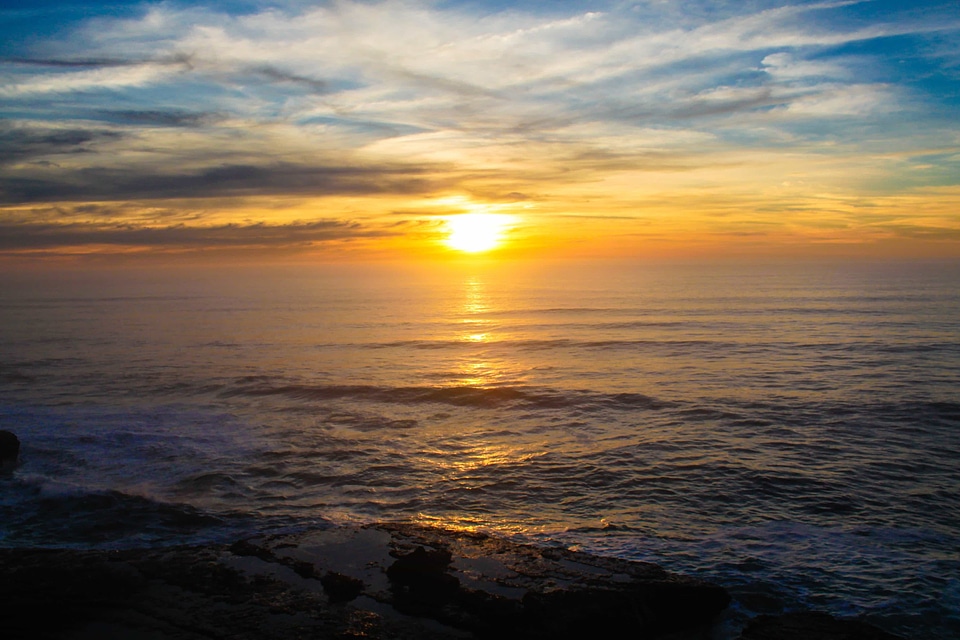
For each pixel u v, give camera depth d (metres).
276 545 10.67
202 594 9.03
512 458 17.36
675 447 17.98
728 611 9.05
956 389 24.72
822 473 15.39
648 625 8.38
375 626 8.08
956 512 12.84
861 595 9.41
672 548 11.26
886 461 16.22
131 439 19.59
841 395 24.00
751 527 12.23
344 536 11.04
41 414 23.66
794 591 9.56
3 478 15.60
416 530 11.26
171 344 46.47
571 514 13.19
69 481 15.43
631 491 14.50
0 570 9.92
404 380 30.16
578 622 8.02
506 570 9.42
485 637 7.82
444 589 8.84
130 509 13.45
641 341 42.38
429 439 19.59
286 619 8.28
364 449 18.44
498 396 25.91
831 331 44.41
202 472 16.17
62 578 9.57
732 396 24.48
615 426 20.78
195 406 24.89
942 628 8.50
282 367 35.00
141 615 8.52
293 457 17.61
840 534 11.79
